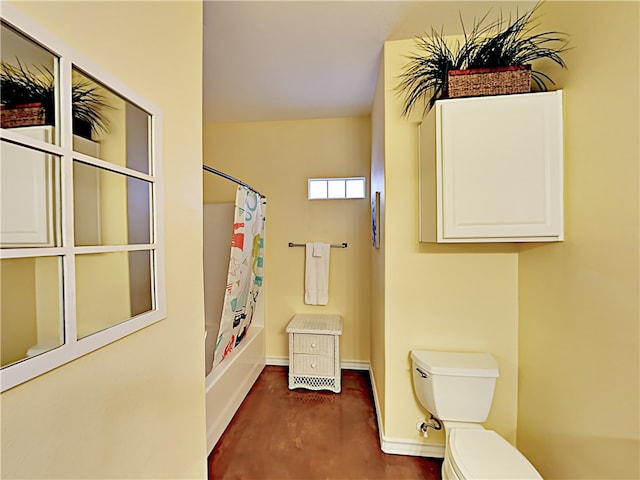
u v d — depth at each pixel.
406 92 1.75
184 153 1.08
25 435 0.56
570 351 1.26
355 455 1.76
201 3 1.20
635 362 0.96
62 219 0.64
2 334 0.54
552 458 1.38
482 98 1.35
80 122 0.69
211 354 2.36
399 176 1.78
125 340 0.81
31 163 0.59
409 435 1.79
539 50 1.44
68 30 0.64
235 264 2.09
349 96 2.46
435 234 1.44
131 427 0.83
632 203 0.97
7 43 0.54
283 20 1.57
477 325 1.73
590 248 1.15
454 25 1.61
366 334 2.90
